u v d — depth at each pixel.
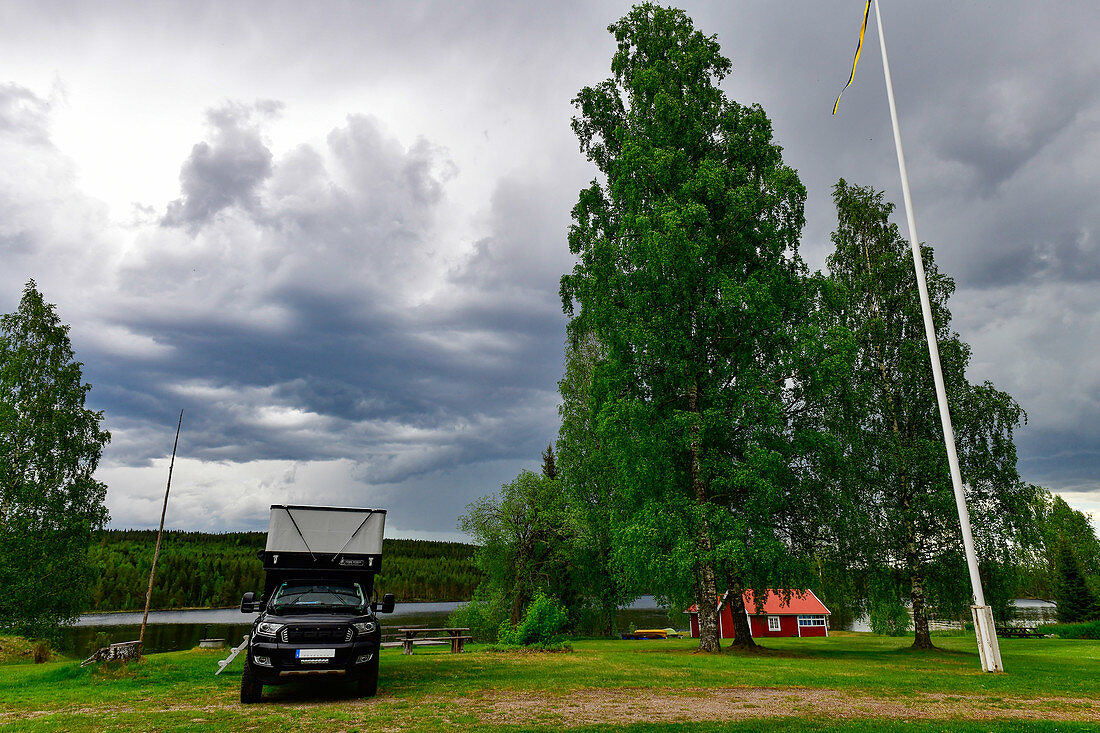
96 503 35.03
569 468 39.72
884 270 30.91
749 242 25.02
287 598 12.27
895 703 11.44
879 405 29.34
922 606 26.61
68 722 8.85
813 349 21.23
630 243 24.34
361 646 11.11
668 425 22.28
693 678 14.59
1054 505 73.88
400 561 148.50
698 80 27.58
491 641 39.78
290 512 13.30
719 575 23.91
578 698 11.39
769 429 21.77
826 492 23.67
